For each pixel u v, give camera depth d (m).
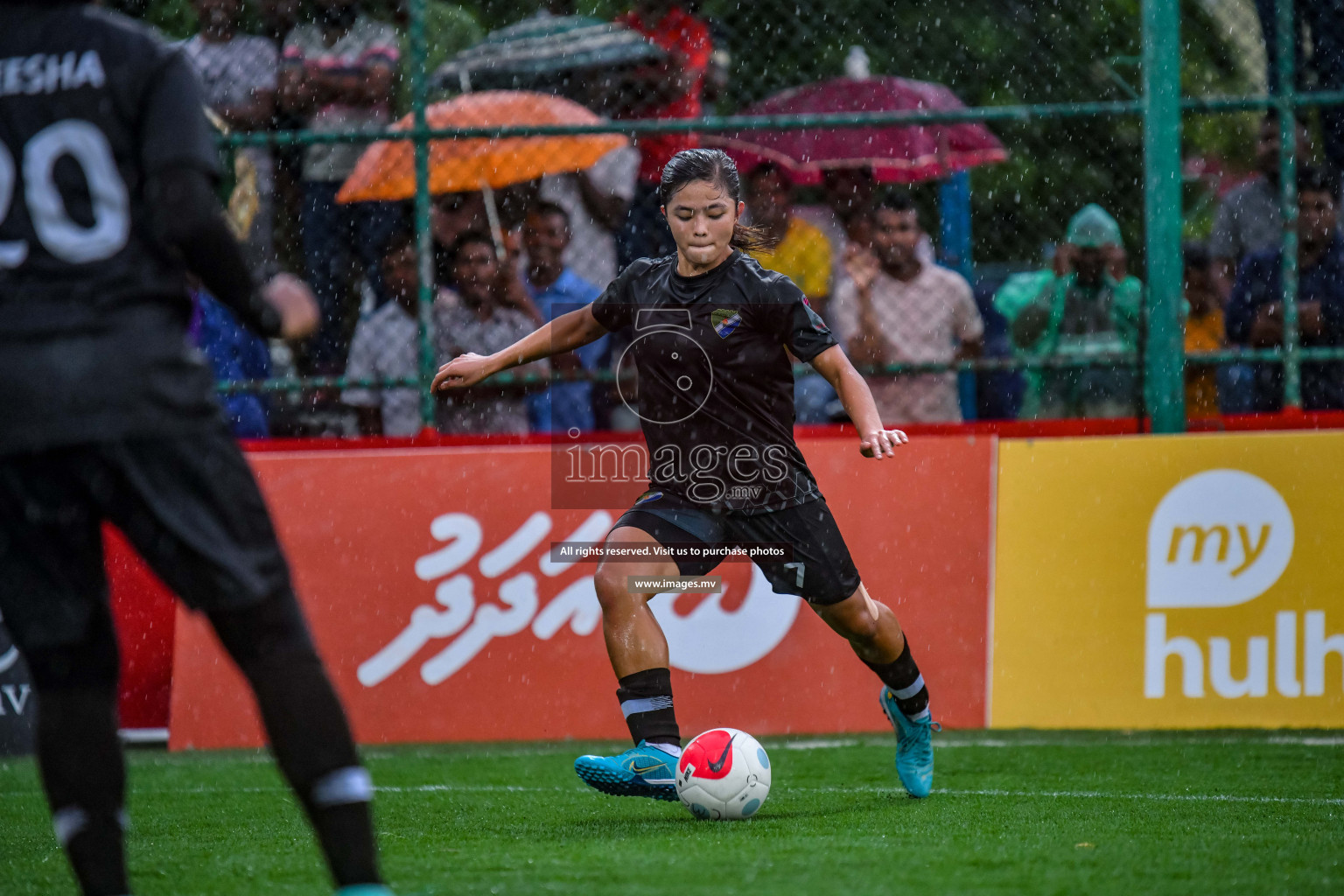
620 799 16.95
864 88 27.30
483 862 12.48
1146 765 19.11
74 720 9.32
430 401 23.55
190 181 8.66
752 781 14.69
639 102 26.19
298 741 8.94
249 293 9.09
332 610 22.45
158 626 22.81
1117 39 27.05
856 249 25.31
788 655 22.33
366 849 8.98
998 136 27.38
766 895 10.77
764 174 25.78
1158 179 22.89
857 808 15.66
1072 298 25.53
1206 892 10.95
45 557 9.05
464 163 24.34
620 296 15.41
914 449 22.81
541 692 22.31
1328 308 24.92
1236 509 22.19
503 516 22.78
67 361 8.52
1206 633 22.05
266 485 22.75
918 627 22.27
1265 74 26.03
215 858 13.21
